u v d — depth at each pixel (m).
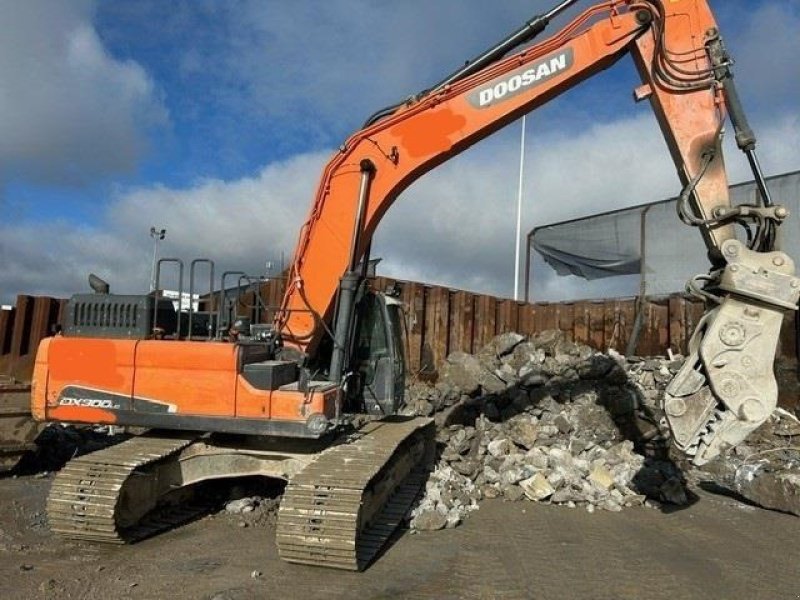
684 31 6.79
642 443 10.68
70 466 6.27
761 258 5.93
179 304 7.04
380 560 5.88
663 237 14.79
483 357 13.91
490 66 7.38
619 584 5.51
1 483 8.54
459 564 5.86
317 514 5.37
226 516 7.21
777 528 7.44
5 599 4.79
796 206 12.21
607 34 7.12
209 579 5.29
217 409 6.44
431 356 13.79
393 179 7.38
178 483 6.98
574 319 15.34
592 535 6.93
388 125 7.40
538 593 5.25
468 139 7.34
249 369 6.43
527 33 7.29
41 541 6.21
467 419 11.57
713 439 5.87
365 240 7.51
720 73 6.63
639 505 8.28
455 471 8.91
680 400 5.95
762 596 5.34
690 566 6.04
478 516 7.54
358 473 5.77
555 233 17.23
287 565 5.67
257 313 9.38
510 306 15.70
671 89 6.75
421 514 7.06
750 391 5.82
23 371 12.10
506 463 9.04
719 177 6.57
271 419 6.34
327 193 7.45
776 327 5.84
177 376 6.53
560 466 8.80
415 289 14.48
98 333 6.88
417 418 8.75
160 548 6.11
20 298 12.18
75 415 6.68
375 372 8.11
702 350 5.88
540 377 12.22
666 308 14.02
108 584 5.14
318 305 7.37
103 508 5.86
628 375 12.39
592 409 11.15
